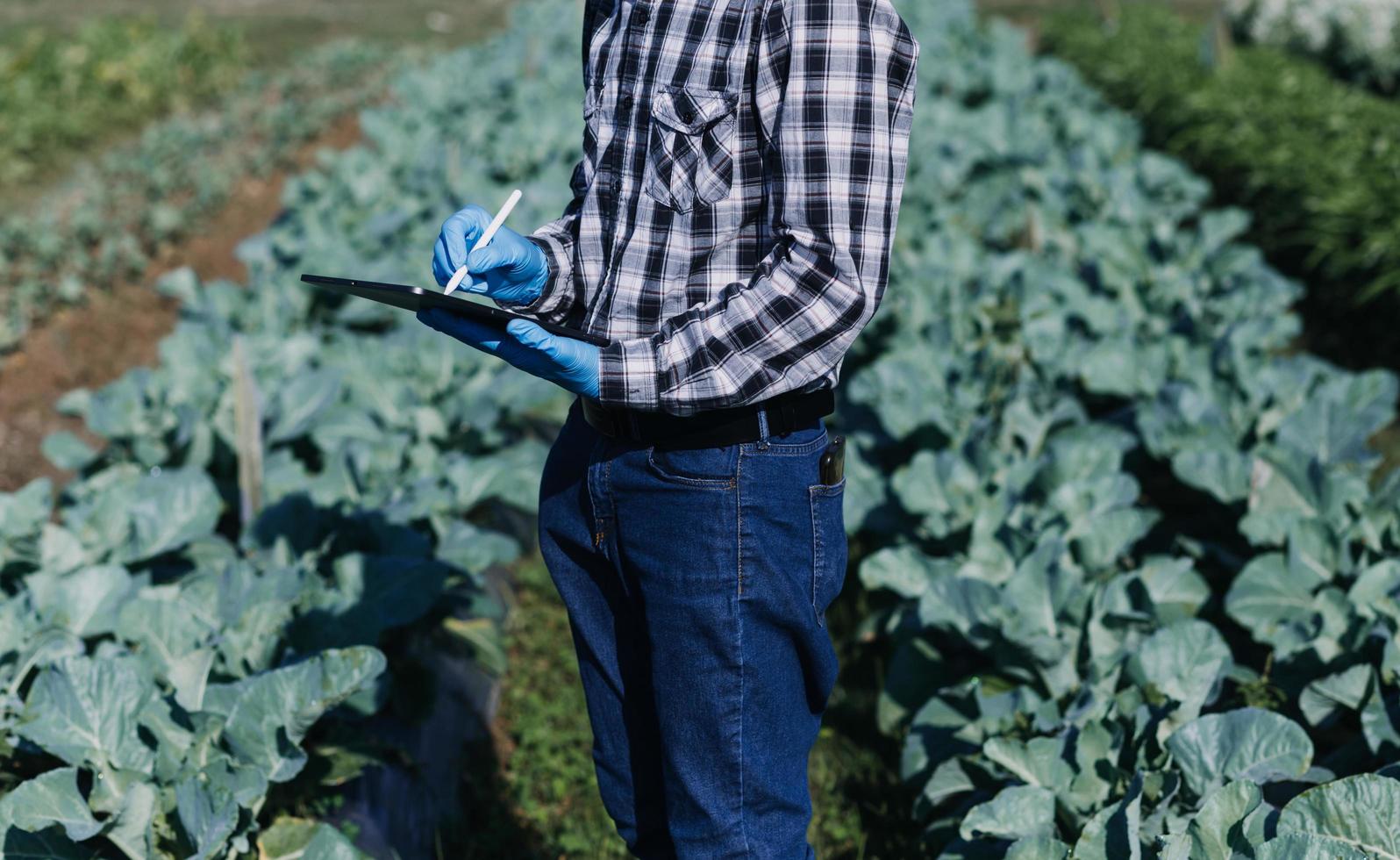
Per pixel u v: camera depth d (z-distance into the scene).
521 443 4.62
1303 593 3.22
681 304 1.88
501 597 4.17
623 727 2.14
